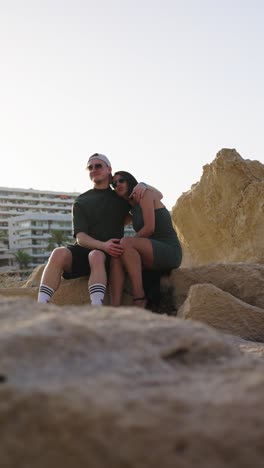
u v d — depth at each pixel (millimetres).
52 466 1514
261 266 6258
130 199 5980
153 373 1890
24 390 1634
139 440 1510
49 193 91188
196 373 1938
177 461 1479
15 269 70562
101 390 1678
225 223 10180
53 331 1956
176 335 2113
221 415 1590
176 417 1577
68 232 79625
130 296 6062
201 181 10523
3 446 1562
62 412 1565
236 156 10094
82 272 5738
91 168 5945
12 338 1873
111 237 5855
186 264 11156
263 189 9641
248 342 4723
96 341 1975
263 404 1637
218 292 5414
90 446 1512
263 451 1511
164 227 5926
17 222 78625
